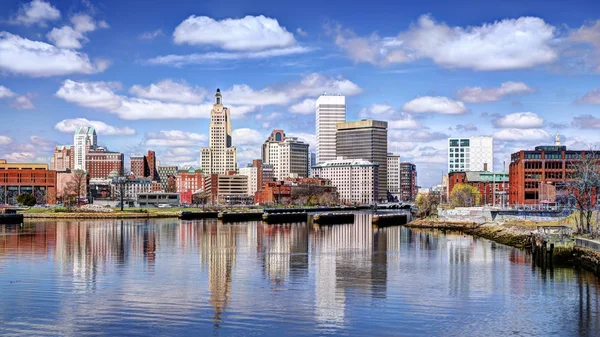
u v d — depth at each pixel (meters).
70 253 122.00
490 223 199.88
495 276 92.12
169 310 68.44
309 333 59.69
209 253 123.94
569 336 59.03
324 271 97.75
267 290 80.06
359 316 65.88
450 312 67.69
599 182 157.75
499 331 60.59
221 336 58.66
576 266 103.19
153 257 115.88
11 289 79.75
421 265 105.62
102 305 70.62
